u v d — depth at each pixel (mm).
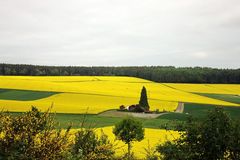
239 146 9188
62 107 66000
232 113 74188
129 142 34438
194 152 9305
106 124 52094
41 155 5805
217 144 9148
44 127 6102
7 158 5762
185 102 91062
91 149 6680
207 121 9484
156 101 89812
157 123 56188
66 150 6039
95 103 80562
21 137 5852
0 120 6039
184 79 150375
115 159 7230
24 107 60969
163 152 9594
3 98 77125
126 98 89562
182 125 9672
